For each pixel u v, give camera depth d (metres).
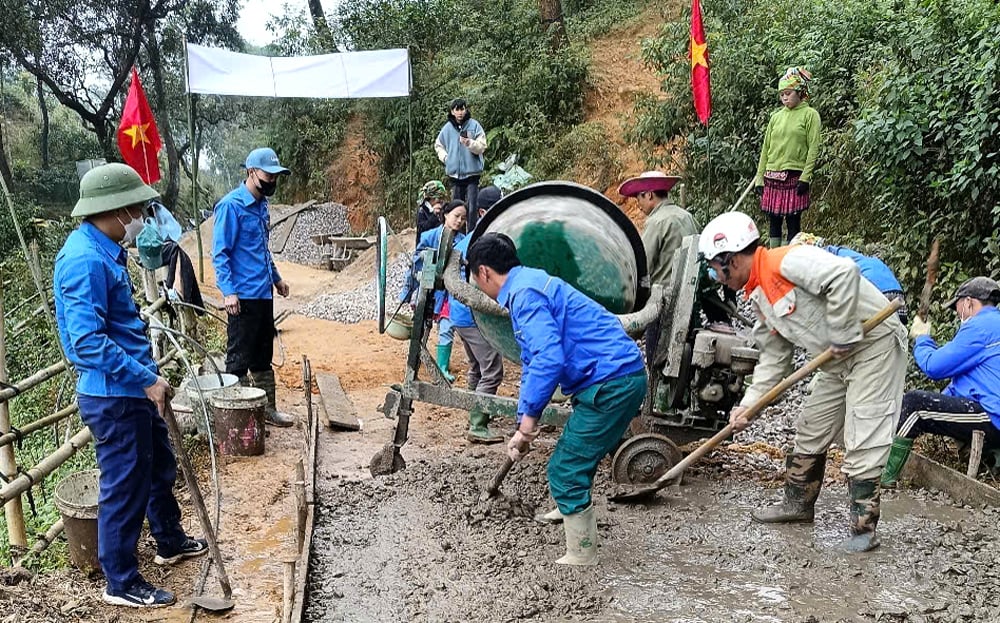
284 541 4.36
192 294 7.69
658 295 4.78
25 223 13.77
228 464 5.46
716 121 9.89
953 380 4.93
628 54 15.84
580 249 4.58
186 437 5.74
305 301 12.14
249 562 4.14
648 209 5.77
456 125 10.54
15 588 3.63
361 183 20.94
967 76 5.85
